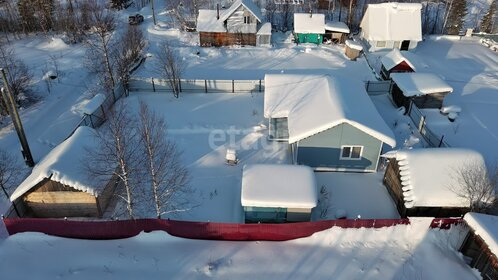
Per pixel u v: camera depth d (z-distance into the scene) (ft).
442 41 161.17
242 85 109.09
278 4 174.19
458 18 173.68
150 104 103.24
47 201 65.87
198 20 146.10
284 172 67.15
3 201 69.77
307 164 77.97
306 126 74.33
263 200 61.82
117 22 169.58
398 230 60.80
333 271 55.98
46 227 59.11
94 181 64.44
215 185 73.77
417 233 60.70
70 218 67.41
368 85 110.11
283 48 144.56
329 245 59.77
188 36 154.81
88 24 156.35
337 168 78.43
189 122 94.73
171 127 92.32
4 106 97.55
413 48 145.48
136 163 69.00
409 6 144.05
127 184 58.90
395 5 144.05
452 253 58.49
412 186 63.98
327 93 80.94
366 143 74.49
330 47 147.33
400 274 55.52
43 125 95.61
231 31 143.54
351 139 74.13
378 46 145.07
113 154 58.95
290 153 83.05
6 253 57.21
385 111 102.42
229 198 70.74
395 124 95.50
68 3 178.29
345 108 74.95
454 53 147.54
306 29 147.33
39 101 105.70
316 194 63.52
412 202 62.90
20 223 58.49
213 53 139.33
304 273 55.77
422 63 123.85
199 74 123.34
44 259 56.65
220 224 58.85
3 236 61.21
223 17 142.92
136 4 204.54
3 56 115.24
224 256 58.08
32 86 112.06
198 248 59.31
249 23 143.23
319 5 185.26
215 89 109.81
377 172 78.79
